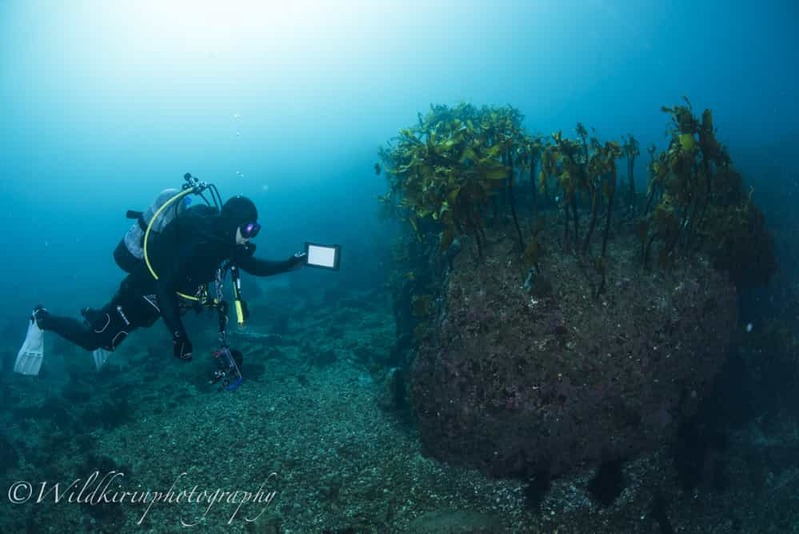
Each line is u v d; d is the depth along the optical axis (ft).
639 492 15.65
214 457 18.89
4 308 74.59
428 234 25.32
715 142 15.66
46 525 16.16
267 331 39.14
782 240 31.42
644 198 21.76
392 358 27.84
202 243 13.83
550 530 14.66
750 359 19.33
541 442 15.66
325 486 16.57
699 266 17.29
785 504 15.42
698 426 16.92
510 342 15.66
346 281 49.03
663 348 15.80
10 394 32.76
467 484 16.25
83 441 21.53
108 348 16.88
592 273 16.43
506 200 21.63
